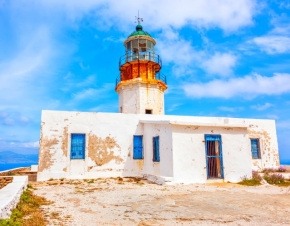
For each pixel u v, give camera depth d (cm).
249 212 696
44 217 637
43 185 1202
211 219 630
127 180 1381
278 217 649
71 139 1464
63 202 823
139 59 2122
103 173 1487
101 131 1528
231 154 1355
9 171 1914
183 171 1250
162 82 2084
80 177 1438
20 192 780
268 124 2023
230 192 1012
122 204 795
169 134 1288
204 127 1334
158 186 1179
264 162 1938
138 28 2270
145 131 1591
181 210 717
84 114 1510
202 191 1034
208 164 1348
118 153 1539
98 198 891
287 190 1080
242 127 1405
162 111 2130
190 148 1287
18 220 564
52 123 1441
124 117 1597
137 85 2028
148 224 588
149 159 1510
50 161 1403
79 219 625
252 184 1254
